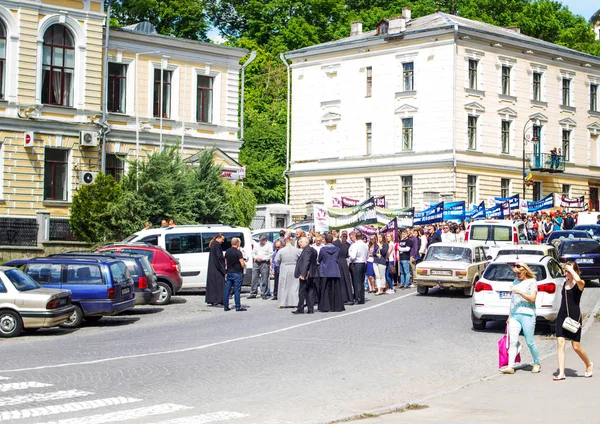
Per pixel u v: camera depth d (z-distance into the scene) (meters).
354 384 14.81
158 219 38.81
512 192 67.25
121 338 21.36
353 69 69.50
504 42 66.38
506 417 12.10
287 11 90.00
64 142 44.44
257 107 89.75
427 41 64.44
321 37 88.00
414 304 29.38
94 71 45.59
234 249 28.00
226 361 17.09
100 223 38.50
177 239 32.53
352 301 29.41
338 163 70.25
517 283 16.41
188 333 22.03
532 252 26.70
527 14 81.50
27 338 21.94
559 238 37.41
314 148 72.19
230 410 12.41
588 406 12.91
